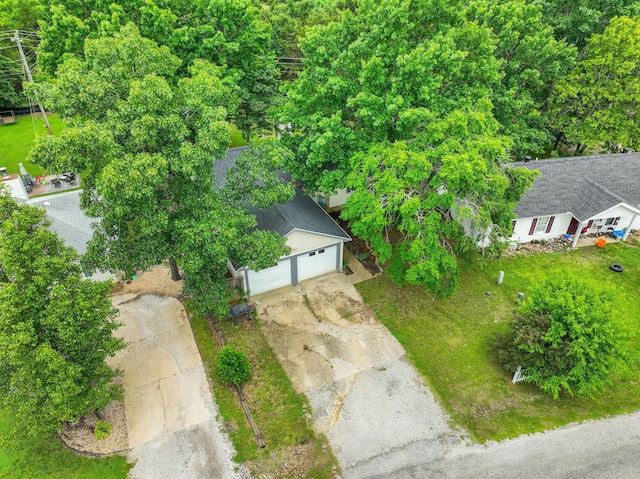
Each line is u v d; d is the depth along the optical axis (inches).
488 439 546.0
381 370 642.8
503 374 641.6
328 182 762.2
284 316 740.7
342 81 722.2
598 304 577.3
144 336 697.6
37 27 1699.1
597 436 552.7
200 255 600.4
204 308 652.1
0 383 484.1
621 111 1079.0
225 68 1007.6
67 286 486.9
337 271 854.5
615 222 955.3
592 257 903.7
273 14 1742.1
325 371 639.8
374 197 692.1
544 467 513.0
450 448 534.9
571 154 1322.6
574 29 1214.9
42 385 466.0
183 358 658.8
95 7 965.8
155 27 927.0
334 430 555.5
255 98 1176.8
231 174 695.1
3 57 1569.9
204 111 584.1
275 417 571.5
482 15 982.4
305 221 791.7
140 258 604.1
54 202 861.2
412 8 745.0
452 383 624.4
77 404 490.0
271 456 523.8
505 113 977.5
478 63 797.2
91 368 519.5
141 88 529.0
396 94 687.1
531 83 1108.5
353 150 757.9
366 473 505.0
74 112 548.4
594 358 553.9
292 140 832.9
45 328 479.8
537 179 946.1
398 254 740.0
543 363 577.9
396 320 737.0
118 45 574.2
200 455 523.5
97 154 524.4
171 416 571.5
